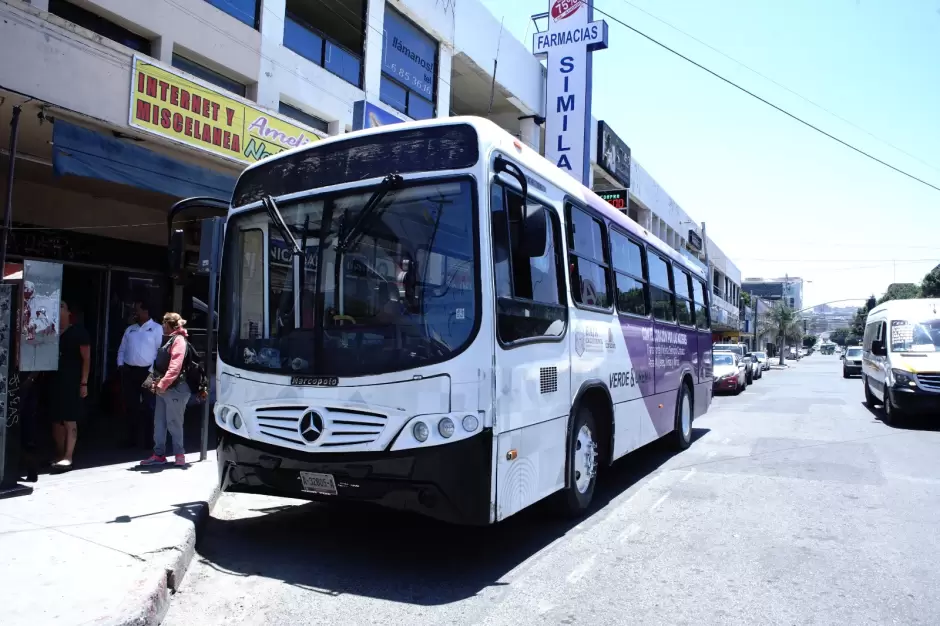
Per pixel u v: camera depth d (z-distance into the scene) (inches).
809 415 643.5
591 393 269.1
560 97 855.1
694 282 475.2
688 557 215.8
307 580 191.2
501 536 236.8
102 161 304.8
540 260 226.2
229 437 214.7
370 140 209.0
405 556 213.3
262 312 215.5
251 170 232.5
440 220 194.5
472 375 183.8
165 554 188.5
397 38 603.2
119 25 378.9
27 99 291.1
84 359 302.4
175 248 243.4
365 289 198.1
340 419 191.2
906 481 333.4
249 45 447.8
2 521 215.9
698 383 472.4
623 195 895.7
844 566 207.9
